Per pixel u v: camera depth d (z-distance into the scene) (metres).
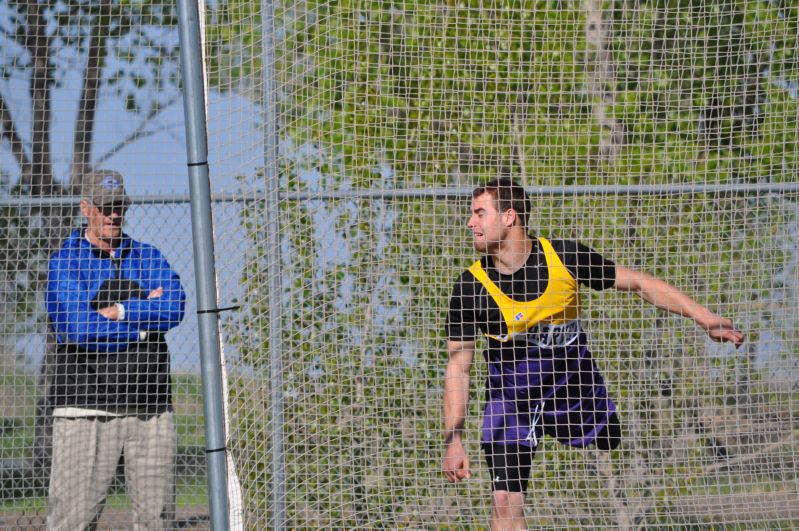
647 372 19.88
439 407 18.98
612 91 21.27
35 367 18.45
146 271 17.70
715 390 19.80
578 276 15.30
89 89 22.00
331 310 18.73
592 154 21.27
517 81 20.83
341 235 18.67
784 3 21.06
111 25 22.19
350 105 19.52
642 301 19.77
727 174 20.88
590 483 19.73
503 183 15.49
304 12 18.45
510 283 15.29
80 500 17.19
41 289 18.91
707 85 21.36
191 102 13.64
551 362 15.46
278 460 16.42
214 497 13.45
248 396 16.42
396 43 20.38
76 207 19.11
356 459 18.72
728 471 18.98
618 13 21.86
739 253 19.95
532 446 15.57
